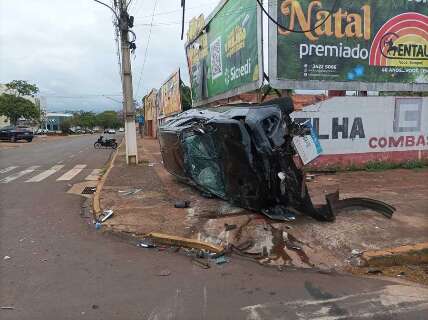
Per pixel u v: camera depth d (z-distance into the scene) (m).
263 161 7.52
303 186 7.20
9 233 7.39
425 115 14.31
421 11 14.26
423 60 14.52
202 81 20.52
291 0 12.84
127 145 17.42
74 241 6.88
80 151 30.06
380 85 14.13
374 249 5.92
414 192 9.80
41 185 12.91
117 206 9.00
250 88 13.62
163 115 42.16
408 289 4.87
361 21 13.63
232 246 6.33
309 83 13.31
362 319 4.11
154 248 6.50
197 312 4.28
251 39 13.27
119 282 5.11
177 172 11.37
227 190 8.70
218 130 8.26
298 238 6.54
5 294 4.76
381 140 13.93
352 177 12.21
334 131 13.42
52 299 4.62
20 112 71.88
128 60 17.27
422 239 6.29
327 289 4.86
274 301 4.54
